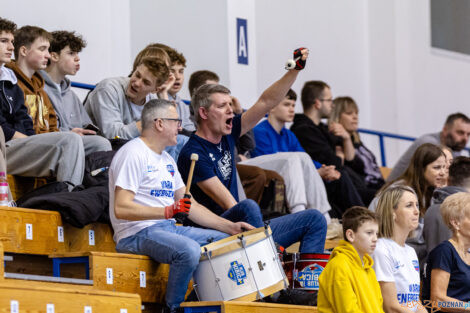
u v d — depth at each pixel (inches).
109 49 601.0
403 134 789.2
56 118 436.1
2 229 329.4
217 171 380.2
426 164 437.1
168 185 341.1
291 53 725.9
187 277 325.4
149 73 444.1
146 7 619.5
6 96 401.1
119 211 323.6
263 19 708.7
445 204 378.9
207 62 620.7
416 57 807.1
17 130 405.1
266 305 330.0
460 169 435.8
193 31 623.2
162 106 339.9
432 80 820.0
